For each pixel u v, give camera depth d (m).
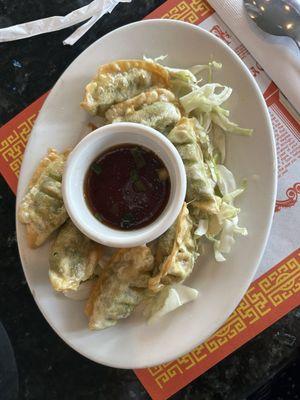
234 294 0.26
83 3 0.30
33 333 0.29
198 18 0.29
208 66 0.27
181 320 0.26
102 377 0.29
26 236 0.27
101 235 0.23
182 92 0.27
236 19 0.28
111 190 0.25
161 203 0.24
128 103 0.27
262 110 0.26
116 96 0.27
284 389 0.28
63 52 0.30
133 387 0.28
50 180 0.26
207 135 0.27
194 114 0.27
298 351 0.28
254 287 0.28
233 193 0.26
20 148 0.29
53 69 0.30
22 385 0.29
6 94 0.30
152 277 0.26
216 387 0.28
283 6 0.27
